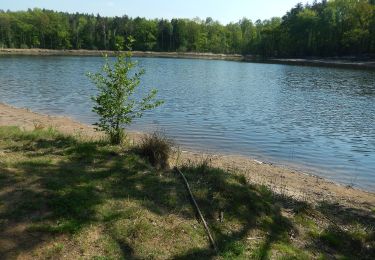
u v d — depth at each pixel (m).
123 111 9.80
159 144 8.95
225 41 152.38
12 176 6.63
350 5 112.81
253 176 10.91
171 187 7.26
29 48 126.44
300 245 6.52
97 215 5.82
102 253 5.08
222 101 28.34
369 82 47.81
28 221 5.42
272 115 23.36
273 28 129.62
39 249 4.95
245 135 17.56
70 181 6.73
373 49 98.50
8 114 19.22
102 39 138.12
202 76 51.31
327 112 25.30
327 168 13.23
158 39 148.00
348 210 8.83
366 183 11.88
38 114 20.27
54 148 8.65
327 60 103.19
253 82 45.09
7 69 50.78
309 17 116.81
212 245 5.74
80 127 16.97
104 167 7.73
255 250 5.89
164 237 5.67
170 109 23.56
